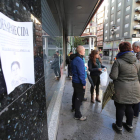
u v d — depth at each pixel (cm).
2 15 58
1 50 57
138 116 270
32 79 90
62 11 475
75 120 251
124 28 3031
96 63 314
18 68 74
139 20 2809
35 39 102
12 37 67
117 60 199
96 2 409
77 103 247
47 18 224
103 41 4262
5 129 61
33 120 99
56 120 216
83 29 908
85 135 208
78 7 452
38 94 111
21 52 77
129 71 191
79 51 240
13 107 69
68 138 200
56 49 358
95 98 365
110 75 203
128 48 192
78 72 230
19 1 76
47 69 225
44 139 129
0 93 57
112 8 3494
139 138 204
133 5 2745
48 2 238
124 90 193
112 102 338
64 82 502
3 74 59
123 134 213
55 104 280
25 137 84
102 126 233
